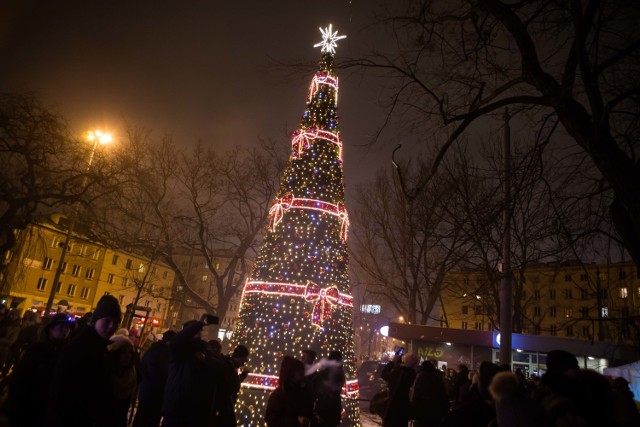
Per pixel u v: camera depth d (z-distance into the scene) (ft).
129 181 69.67
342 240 38.27
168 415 15.93
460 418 13.15
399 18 16.31
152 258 75.92
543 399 12.27
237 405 32.32
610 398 13.46
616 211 14.70
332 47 39.47
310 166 38.70
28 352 15.39
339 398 22.99
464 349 71.15
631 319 16.31
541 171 16.03
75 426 11.60
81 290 163.94
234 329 36.06
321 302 34.24
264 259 36.70
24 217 61.21
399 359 31.53
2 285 73.67
